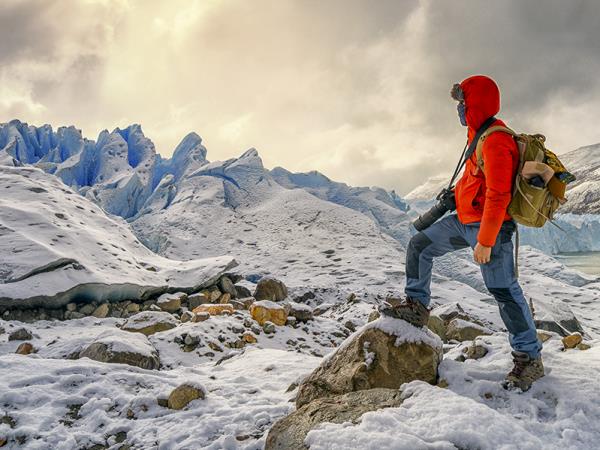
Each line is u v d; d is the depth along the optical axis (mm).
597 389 2457
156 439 3064
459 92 2734
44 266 12789
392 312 3158
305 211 62188
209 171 70250
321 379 3223
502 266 2561
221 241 54781
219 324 9047
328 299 21734
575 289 41656
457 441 2104
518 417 2357
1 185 19219
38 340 8461
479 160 2539
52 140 61344
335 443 2178
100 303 13242
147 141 65375
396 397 2658
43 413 3449
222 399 3787
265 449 2467
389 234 70250
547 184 2414
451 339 7754
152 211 61062
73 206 19922
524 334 2629
